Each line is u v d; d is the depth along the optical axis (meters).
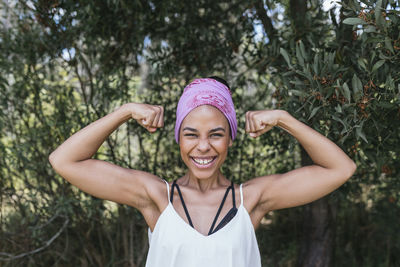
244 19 2.99
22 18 3.01
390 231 3.68
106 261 3.49
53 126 3.23
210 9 3.15
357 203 3.94
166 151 3.46
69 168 1.51
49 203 3.29
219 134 1.48
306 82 1.98
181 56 3.11
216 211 1.54
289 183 1.57
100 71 3.12
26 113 3.19
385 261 3.58
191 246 1.45
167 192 1.57
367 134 2.21
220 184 1.63
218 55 3.15
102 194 1.56
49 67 3.05
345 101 1.88
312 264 3.28
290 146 2.01
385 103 1.79
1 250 3.33
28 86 3.16
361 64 1.79
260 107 3.43
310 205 3.34
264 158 3.46
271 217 4.28
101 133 1.53
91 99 3.04
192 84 1.55
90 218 3.42
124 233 3.47
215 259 1.45
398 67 1.85
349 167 1.53
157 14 2.94
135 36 2.95
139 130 3.26
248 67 3.05
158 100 3.27
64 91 3.14
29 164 3.22
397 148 2.35
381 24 1.63
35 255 3.36
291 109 2.07
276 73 2.70
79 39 2.99
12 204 3.29
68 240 3.50
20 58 3.08
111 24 2.96
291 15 2.83
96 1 2.79
